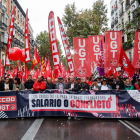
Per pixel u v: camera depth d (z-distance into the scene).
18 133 4.91
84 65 8.26
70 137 4.59
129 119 6.45
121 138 4.51
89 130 5.14
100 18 21.88
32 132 4.98
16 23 39.22
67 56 8.23
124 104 6.45
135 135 4.72
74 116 6.60
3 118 6.63
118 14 31.31
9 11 33.56
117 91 6.50
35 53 10.59
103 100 6.53
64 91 6.66
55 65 7.95
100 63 8.26
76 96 6.63
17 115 6.59
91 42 9.05
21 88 7.40
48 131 5.06
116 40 8.35
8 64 8.50
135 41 8.21
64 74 13.70
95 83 6.96
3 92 6.55
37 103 6.67
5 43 29.67
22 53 10.39
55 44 7.84
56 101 6.68
